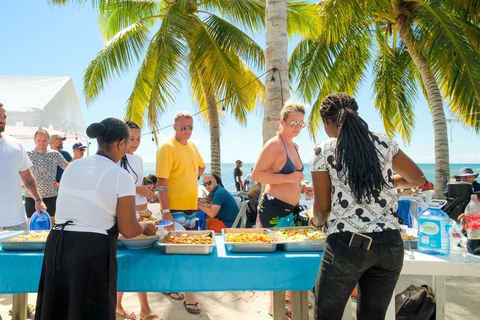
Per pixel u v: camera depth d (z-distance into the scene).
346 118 1.66
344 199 1.61
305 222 2.81
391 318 2.16
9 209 3.16
